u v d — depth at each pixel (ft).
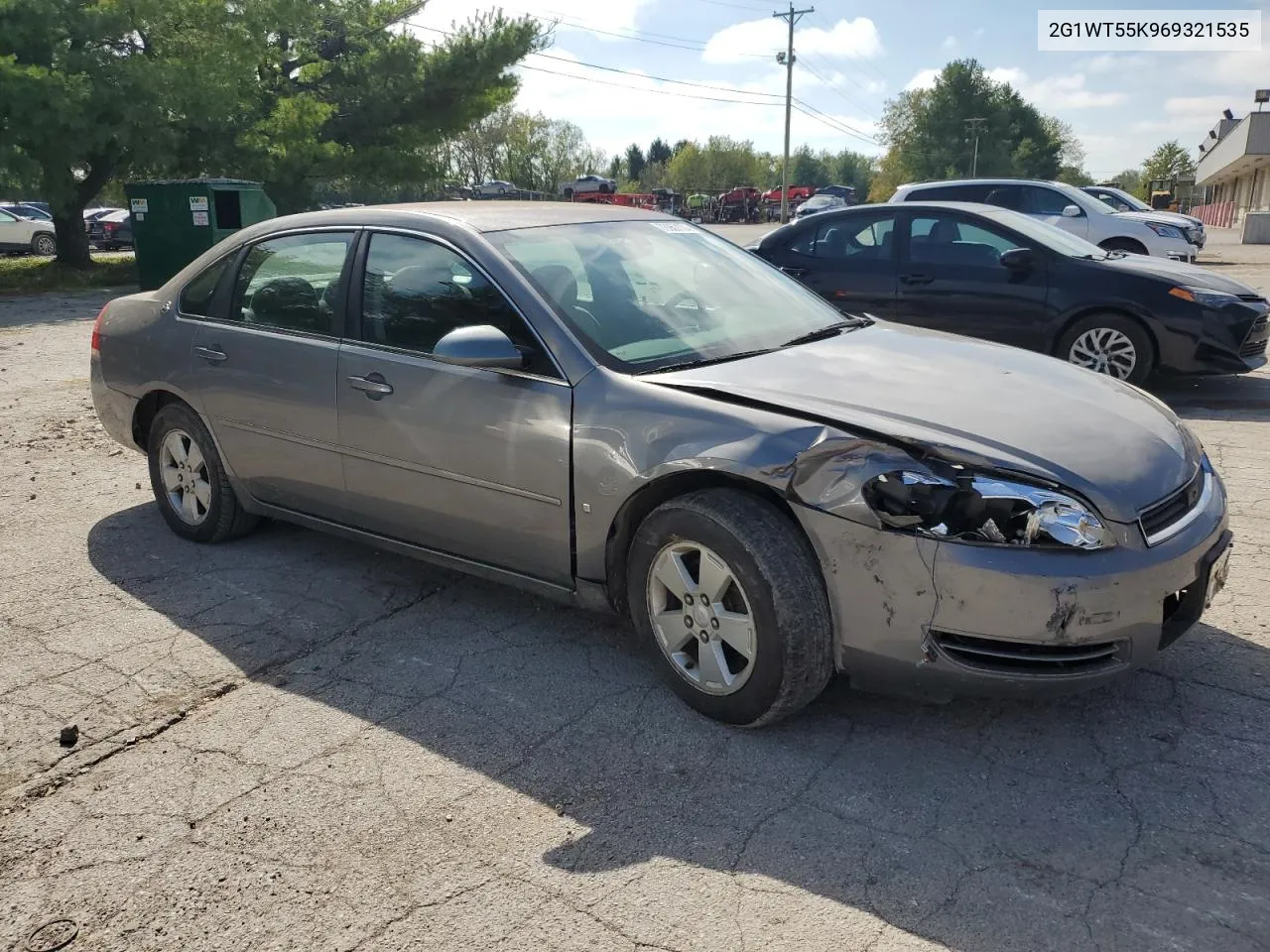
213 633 12.93
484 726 10.62
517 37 85.25
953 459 9.13
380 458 12.71
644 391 10.53
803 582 9.52
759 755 9.92
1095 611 8.81
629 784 9.52
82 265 73.51
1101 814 8.84
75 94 59.62
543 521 11.28
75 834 9.01
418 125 88.69
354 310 13.10
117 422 16.75
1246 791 9.10
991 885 8.00
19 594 14.19
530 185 258.16
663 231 14.24
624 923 7.72
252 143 75.05
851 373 11.01
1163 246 45.75
